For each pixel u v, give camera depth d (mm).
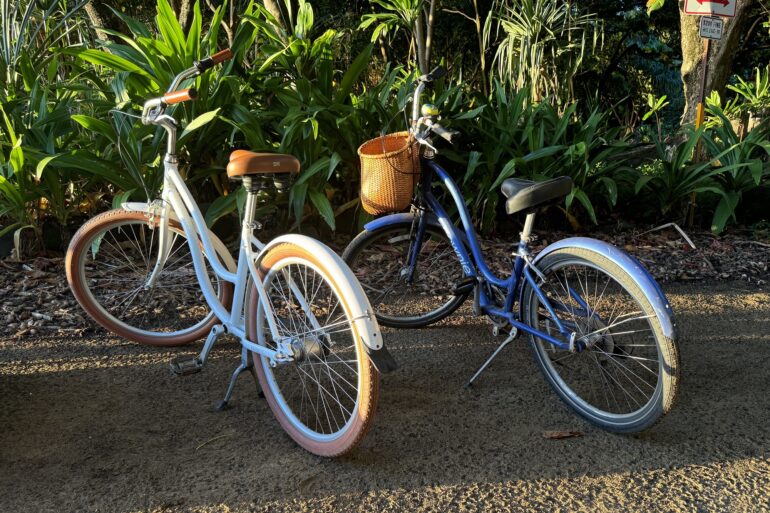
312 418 2324
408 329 3188
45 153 3820
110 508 1828
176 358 2619
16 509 1814
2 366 2684
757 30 13102
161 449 2123
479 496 1895
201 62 2279
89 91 4242
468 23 11992
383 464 2053
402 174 2705
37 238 3988
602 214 5023
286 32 4578
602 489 1923
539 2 7137
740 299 3584
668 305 2018
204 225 2508
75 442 2150
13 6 4895
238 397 2475
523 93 4836
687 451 2119
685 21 6902
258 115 4129
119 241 3301
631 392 2518
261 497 1885
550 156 4648
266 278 2164
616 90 14367
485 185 4430
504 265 4062
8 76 4609
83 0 5203
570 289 2309
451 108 4488
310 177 4082
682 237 4707
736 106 7520
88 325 3086
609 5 13641
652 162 5891
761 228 4863
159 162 3832
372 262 3529
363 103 4402
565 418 2338
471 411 2385
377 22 11211
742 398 2475
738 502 1858
